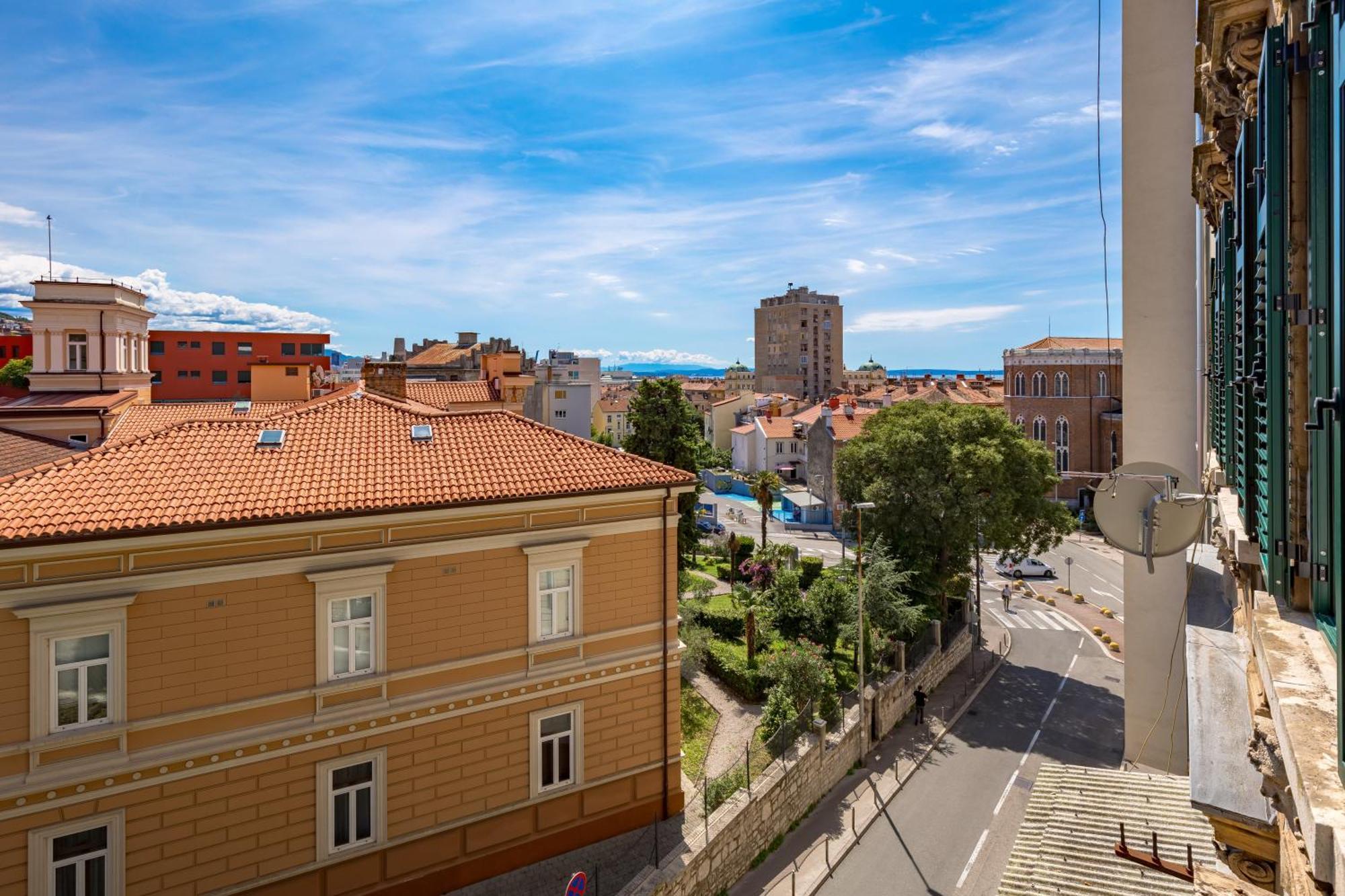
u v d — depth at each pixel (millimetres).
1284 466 5359
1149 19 18219
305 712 15023
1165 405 18312
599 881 17000
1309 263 4324
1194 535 8172
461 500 16469
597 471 19016
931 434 37062
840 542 61656
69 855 13000
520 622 17516
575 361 112250
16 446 23578
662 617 19625
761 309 174125
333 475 16344
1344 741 3572
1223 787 5980
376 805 15758
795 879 19906
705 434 121438
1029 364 75500
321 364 77625
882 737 29250
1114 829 12328
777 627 33031
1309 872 4277
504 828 17188
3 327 80250
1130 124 18469
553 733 18000
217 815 14148
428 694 16281
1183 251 18094
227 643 14320
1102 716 32562
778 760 23047
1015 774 27141
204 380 78188
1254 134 6203
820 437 71938
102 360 37219
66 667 12984
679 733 19812
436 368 89375
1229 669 7488
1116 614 47594
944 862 21656
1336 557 3764
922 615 33688
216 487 14938
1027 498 37625
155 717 13594
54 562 12797
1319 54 4121
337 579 15258
